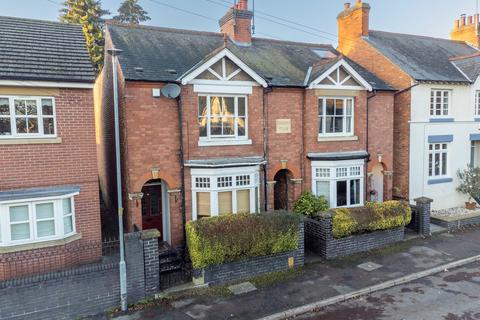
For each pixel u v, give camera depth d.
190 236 10.27
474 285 10.50
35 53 10.40
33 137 9.80
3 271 9.31
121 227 9.07
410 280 10.95
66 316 8.74
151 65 12.83
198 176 12.55
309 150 14.72
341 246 12.71
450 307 9.20
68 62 10.45
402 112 17.38
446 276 11.22
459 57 20.02
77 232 10.38
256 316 8.83
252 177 13.18
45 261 9.73
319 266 11.88
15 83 9.27
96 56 30.20
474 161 21.28
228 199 12.90
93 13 31.91
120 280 9.18
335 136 15.21
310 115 14.61
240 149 13.41
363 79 15.30
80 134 10.32
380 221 13.20
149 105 11.95
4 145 9.39
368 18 19.47
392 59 17.78
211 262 10.23
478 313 8.85
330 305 9.51
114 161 15.12
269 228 11.01
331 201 14.82
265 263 11.27
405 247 13.63
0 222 9.26
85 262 10.38
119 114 13.10
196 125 12.62
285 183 15.29
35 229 9.66
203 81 12.52
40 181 9.87
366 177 15.95
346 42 20.34
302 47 18.73
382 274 11.20
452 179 18.86
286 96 14.30
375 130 16.27
